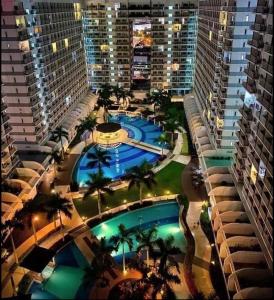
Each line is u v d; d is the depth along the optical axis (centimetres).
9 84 8156
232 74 7512
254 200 5634
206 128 10006
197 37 12688
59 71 10294
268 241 4984
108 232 6900
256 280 4988
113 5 13275
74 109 11906
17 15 7494
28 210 6053
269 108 4950
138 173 7150
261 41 5606
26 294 5362
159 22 13362
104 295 5453
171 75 14288
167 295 5141
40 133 8975
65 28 10694
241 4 6869
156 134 11481
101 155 7981
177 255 6250
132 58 15888
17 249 6347
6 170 7300
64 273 5903
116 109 13550
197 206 7619
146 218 7319
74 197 7981
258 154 5409
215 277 5697
